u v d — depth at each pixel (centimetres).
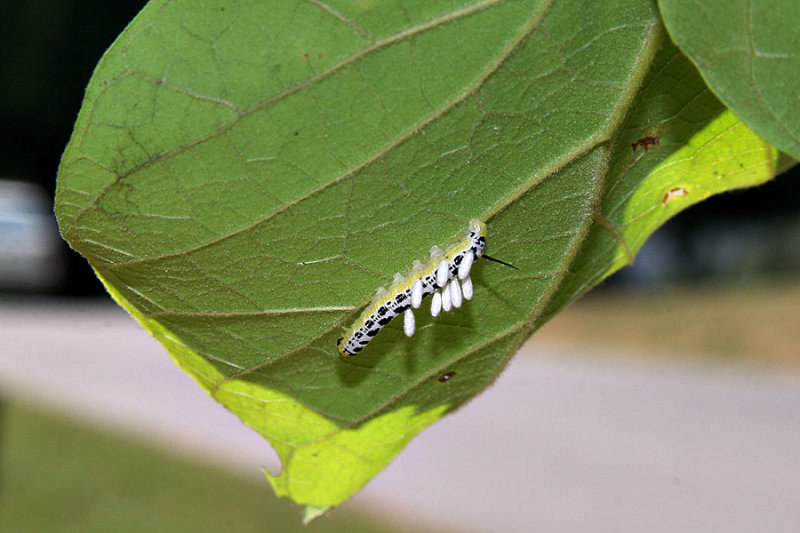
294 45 31
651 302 193
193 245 33
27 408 114
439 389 36
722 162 34
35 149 223
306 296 34
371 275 34
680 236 240
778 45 31
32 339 156
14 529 75
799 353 136
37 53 211
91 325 170
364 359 35
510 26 32
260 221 33
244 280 33
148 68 31
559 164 33
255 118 32
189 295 33
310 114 32
